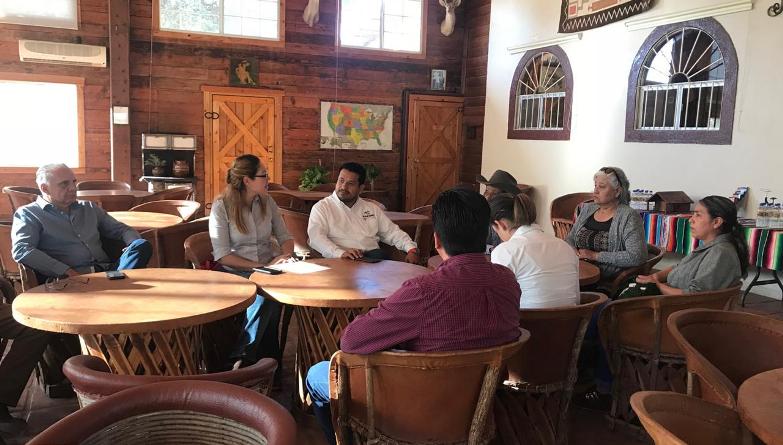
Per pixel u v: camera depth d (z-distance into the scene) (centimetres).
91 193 584
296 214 447
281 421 120
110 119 800
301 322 282
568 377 243
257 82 865
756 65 519
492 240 388
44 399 301
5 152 771
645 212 561
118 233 347
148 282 250
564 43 736
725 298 263
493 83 881
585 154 708
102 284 246
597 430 289
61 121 791
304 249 452
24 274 317
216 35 836
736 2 530
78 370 160
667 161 602
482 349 173
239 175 334
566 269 246
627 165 650
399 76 945
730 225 292
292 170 900
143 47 805
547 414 247
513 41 835
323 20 891
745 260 294
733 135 538
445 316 172
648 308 270
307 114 898
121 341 212
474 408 184
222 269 331
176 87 826
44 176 319
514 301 184
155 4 802
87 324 191
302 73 888
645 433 277
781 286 489
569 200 643
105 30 787
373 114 934
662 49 611
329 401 209
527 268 243
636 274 358
